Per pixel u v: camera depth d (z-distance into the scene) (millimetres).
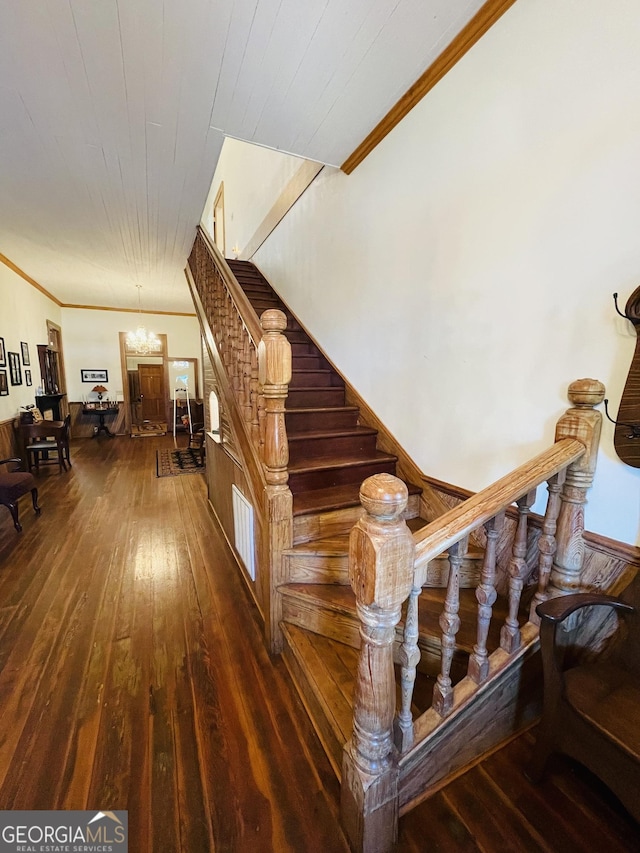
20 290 5371
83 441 7723
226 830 1129
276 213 4207
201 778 1269
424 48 1688
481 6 1508
